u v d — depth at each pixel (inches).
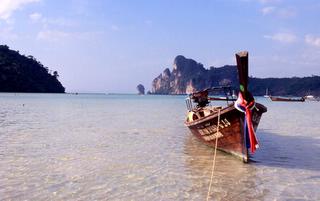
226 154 590.6
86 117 1338.6
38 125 1015.6
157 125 1061.8
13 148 633.0
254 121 560.7
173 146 676.1
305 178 446.9
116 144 694.5
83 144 687.7
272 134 856.9
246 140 495.8
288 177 451.5
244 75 461.4
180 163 527.2
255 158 562.6
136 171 478.0
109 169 486.9
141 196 375.2
